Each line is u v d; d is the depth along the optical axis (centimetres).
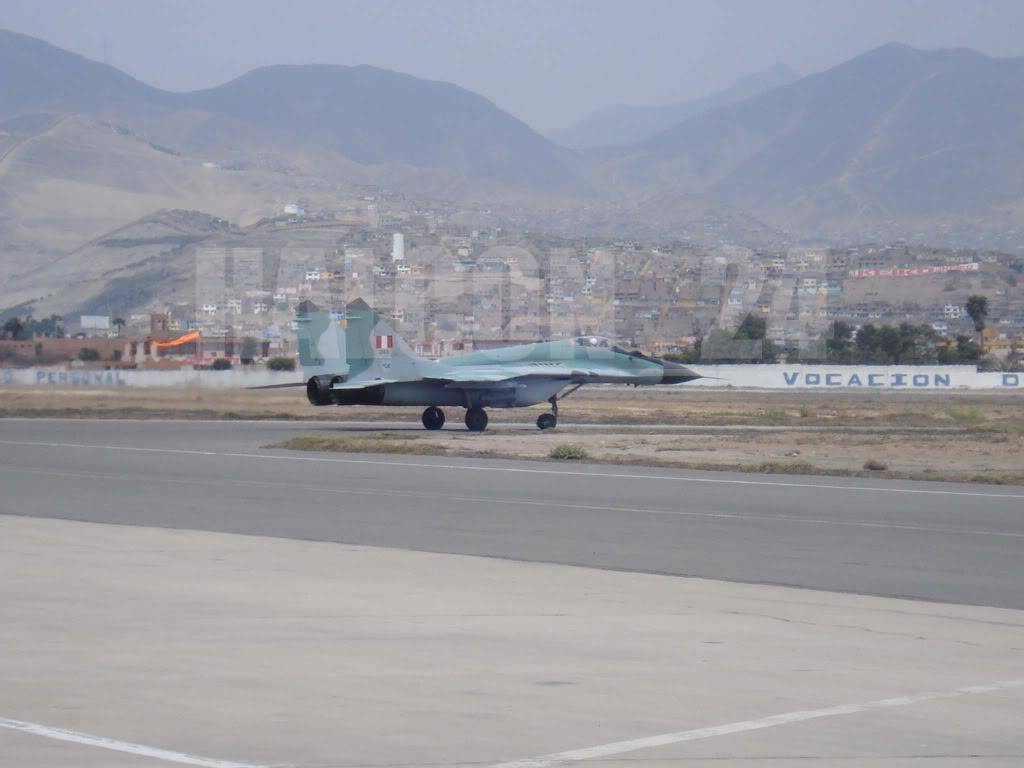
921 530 5434
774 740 2239
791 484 7556
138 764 2047
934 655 2962
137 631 3100
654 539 5072
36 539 4844
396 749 2152
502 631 3156
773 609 3550
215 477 7688
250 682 2594
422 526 5412
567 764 2084
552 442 11144
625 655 2902
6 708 2378
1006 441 11706
